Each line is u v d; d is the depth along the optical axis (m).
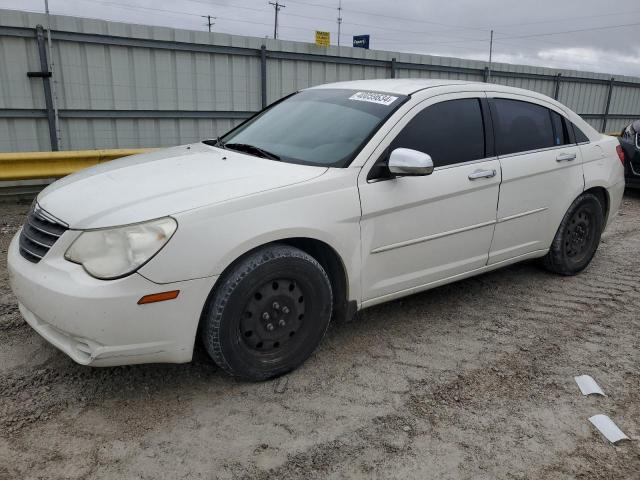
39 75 7.61
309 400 2.99
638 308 4.35
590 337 3.82
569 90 15.65
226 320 2.84
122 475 2.39
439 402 3.01
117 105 8.42
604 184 4.89
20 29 7.43
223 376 3.19
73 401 2.91
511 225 4.19
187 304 2.70
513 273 5.06
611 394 3.13
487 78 13.34
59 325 2.64
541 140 4.44
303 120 3.91
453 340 3.72
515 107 4.31
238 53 9.32
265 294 2.98
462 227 3.83
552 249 4.75
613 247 6.09
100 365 2.68
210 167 3.29
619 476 2.48
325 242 3.12
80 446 2.57
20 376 3.11
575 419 2.89
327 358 3.44
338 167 3.29
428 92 3.80
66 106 8.02
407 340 3.70
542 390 3.15
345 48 10.54
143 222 2.63
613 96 17.11
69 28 7.74
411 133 3.59
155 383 3.10
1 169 6.91
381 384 3.16
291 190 3.02
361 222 3.27
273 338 3.08
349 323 3.93
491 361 3.46
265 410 2.89
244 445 2.61
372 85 4.10
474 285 4.74
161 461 2.49
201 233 2.69
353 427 2.77
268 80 9.79
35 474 2.38
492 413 2.92
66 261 2.70
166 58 8.68
